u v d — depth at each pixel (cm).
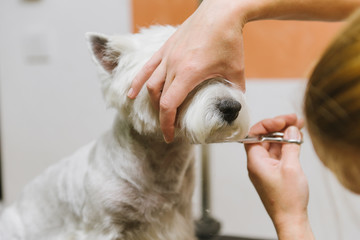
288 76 122
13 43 144
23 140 154
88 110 144
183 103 63
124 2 130
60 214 85
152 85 56
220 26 52
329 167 41
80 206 78
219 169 135
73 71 142
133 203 74
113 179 74
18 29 142
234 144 132
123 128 75
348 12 64
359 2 63
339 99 34
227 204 137
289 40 119
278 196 54
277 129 66
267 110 126
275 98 124
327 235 126
